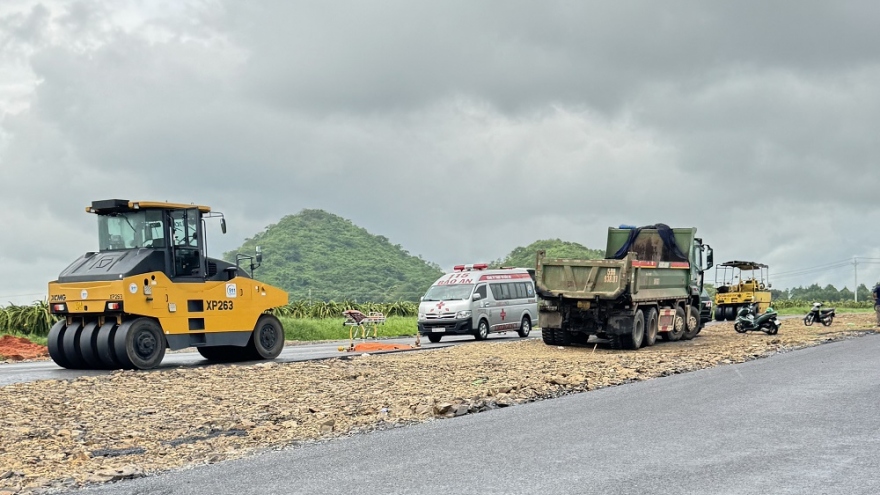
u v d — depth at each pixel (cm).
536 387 1448
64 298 1930
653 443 886
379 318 2931
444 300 2966
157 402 1338
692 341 2788
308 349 2688
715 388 1383
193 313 1986
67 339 1950
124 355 1848
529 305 3272
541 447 879
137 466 860
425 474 759
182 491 730
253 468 822
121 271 1872
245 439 1015
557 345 2605
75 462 890
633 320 2412
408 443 937
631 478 718
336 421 1137
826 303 9412
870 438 902
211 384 1564
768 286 4875
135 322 1870
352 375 1684
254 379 1644
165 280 1933
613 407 1188
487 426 1046
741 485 686
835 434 927
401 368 1842
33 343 2880
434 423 1099
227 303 2069
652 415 1095
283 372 1767
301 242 17950
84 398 1373
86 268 1936
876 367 1681
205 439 1028
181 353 2666
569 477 727
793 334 3048
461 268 3180
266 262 16812
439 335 2986
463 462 811
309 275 16475
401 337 3572
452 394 1399
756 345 2419
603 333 2452
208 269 2059
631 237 2883
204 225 2066
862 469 745
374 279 16825
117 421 1163
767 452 827
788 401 1198
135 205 1962
